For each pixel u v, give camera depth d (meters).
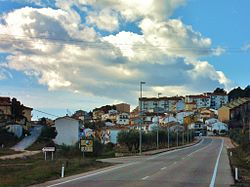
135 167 37.03
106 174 29.19
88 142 52.69
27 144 112.25
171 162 45.19
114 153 72.69
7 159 61.31
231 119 189.50
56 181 24.06
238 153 72.88
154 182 23.08
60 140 111.88
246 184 22.94
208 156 59.53
